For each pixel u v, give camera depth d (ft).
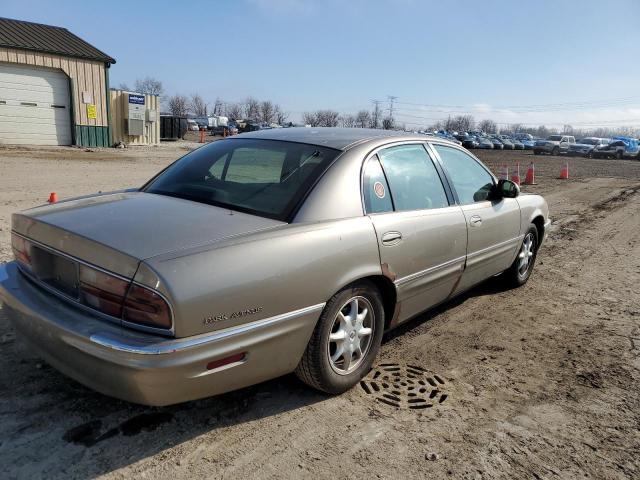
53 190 33.83
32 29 69.26
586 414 10.65
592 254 24.67
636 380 12.19
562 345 13.99
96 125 73.46
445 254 12.85
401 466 8.73
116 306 7.82
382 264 10.74
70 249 8.46
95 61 71.46
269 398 10.52
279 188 10.29
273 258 8.72
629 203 43.19
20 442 8.64
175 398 8.04
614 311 16.78
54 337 8.21
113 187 37.19
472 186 14.88
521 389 11.54
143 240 8.18
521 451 9.32
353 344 10.68
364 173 11.03
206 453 8.71
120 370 7.54
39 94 67.36
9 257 17.78
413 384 11.45
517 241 16.99
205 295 7.82
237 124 218.59
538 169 82.28
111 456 8.46
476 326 15.03
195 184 11.09
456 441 9.49
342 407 10.36
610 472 8.90
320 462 8.70
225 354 8.16
